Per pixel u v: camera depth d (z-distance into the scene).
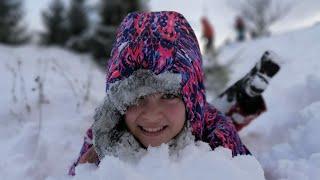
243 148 0.71
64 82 1.53
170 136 0.58
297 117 0.91
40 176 0.81
